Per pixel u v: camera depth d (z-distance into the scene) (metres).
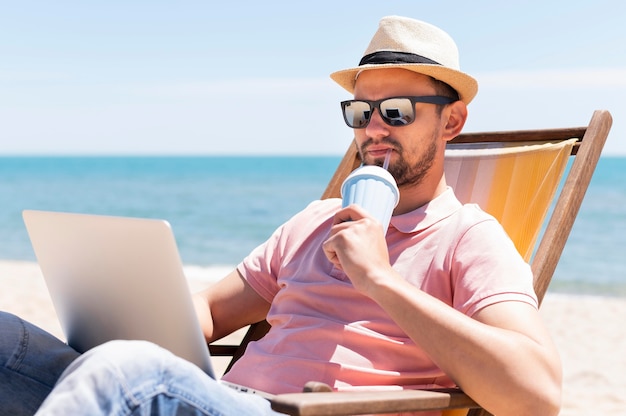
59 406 1.41
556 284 17.22
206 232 28.50
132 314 1.86
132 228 1.73
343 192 2.15
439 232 2.12
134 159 81.94
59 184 48.66
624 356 6.96
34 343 1.94
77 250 1.93
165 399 1.50
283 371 2.09
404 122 2.23
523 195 2.49
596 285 16.95
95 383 1.44
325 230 2.35
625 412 5.00
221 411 1.56
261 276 2.44
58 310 2.15
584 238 24.77
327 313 2.15
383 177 2.12
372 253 1.90
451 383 2.03
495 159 2.62
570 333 8.25
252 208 36.25
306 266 2.28
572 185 2.30
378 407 1.62
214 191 42.88
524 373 1.76
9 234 27.64
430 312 1.81
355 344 2.04
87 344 2.10
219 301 2.46
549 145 2.50
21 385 1.91
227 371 2.49
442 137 2.31
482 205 2.56
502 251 2.00
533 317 1.88
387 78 2.28
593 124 2.43
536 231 2.41
